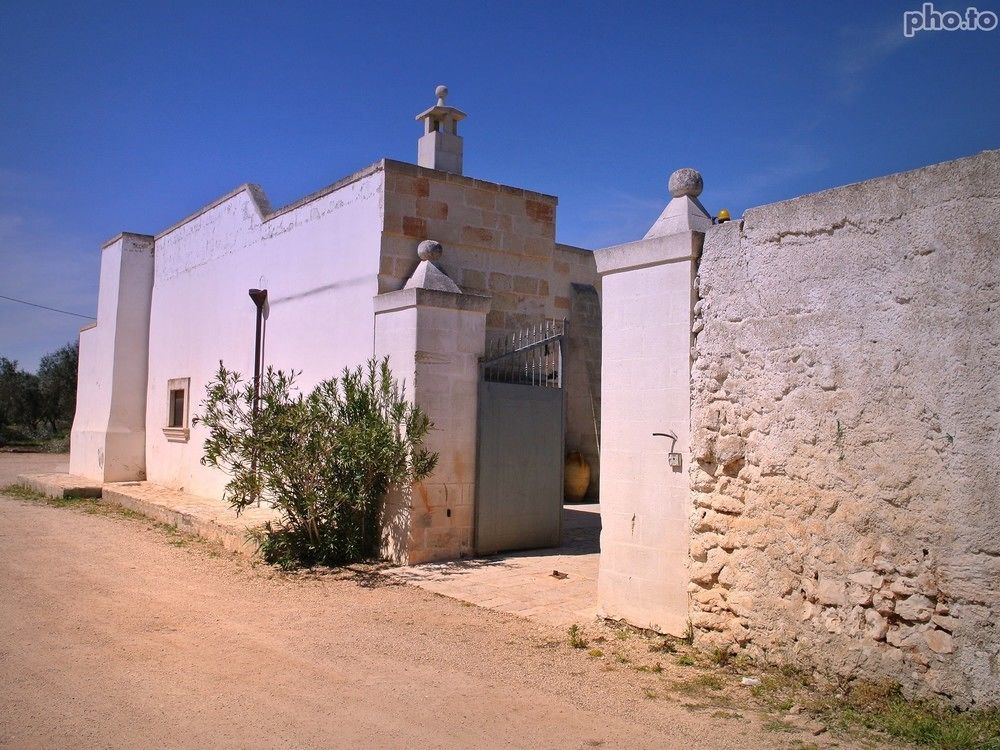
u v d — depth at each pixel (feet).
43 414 115.03
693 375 18.53
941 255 14.38
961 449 13.97
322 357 34.22
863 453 15.30
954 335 14.16
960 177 14.21
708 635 17.92
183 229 49.01
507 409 31.09
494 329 34.19
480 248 33.96
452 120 35.24
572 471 49.08
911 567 14.52
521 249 35.29
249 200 41.39
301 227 36.63
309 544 28.78
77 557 29.35
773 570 16.67
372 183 31.76
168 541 33.47
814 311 16.24
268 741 13.08
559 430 32.71
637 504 19.76
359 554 29.09
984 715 13.44
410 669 17.03
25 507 44.01
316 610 22.17
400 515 28.68
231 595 23.90
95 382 54.75
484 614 21.74
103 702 14.67
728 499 17.60
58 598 22.80
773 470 16.75
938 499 14.23
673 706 14.88
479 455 30.07
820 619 15.83
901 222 14.97
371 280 31.24
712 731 13.67
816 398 16.10
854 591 15.30
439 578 26.27
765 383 17.02
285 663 17.34
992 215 13.79
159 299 51.83
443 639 19.34
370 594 24.16
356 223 32.63
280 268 38.11
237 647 18.47
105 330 53.62
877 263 15.28
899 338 14.89
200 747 12.76
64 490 47.50
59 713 14.06
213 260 44.88
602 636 19.35
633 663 17.37
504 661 17.61
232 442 29.45
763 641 16.78
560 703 15.05
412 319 28.68
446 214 32.91
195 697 15.08
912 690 14.39
